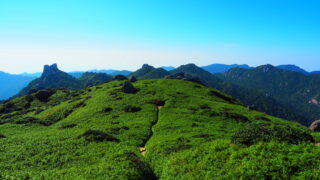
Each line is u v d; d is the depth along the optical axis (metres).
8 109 87.31
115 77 123.62
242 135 20.80
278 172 14.16
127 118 45.03
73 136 31.94
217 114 47.22
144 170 20.33
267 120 47.69
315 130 35.78
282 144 17.53
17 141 30.19
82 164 21.25
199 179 16.70
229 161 17.34
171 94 66.81
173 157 22.42
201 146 22.91
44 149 25.89
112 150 25.44
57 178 17.22
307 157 14.83
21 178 16.66
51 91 107.25
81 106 64.44
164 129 36.31
